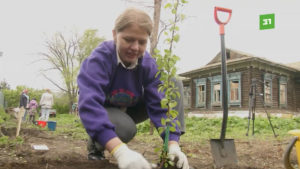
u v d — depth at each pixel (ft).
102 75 5.74
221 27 9.05
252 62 53.83
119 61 6.11
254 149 14.48
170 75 5.69
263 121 35.17
